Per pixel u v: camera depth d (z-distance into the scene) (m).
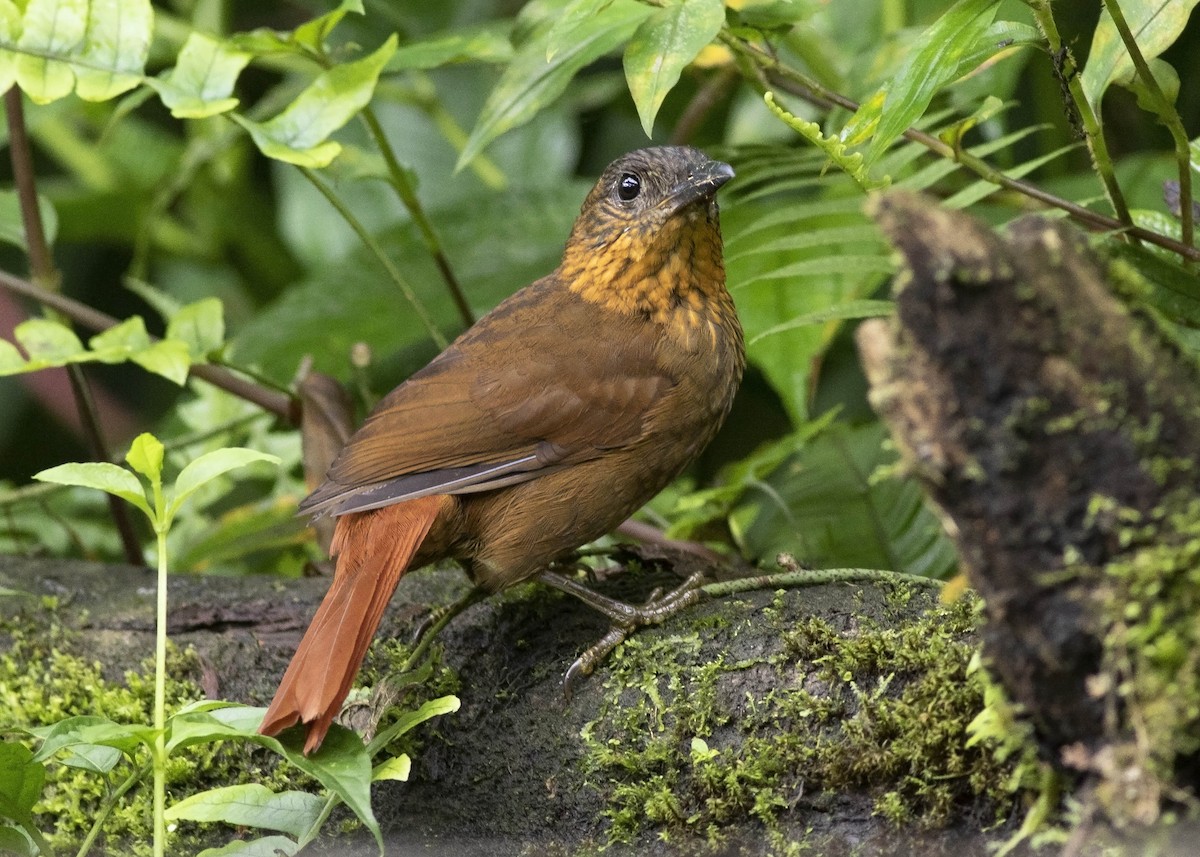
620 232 8.21
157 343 8.88
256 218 13.90
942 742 5.93
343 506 7.46
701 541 9.81
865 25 10.82
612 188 8.30
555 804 6.89
